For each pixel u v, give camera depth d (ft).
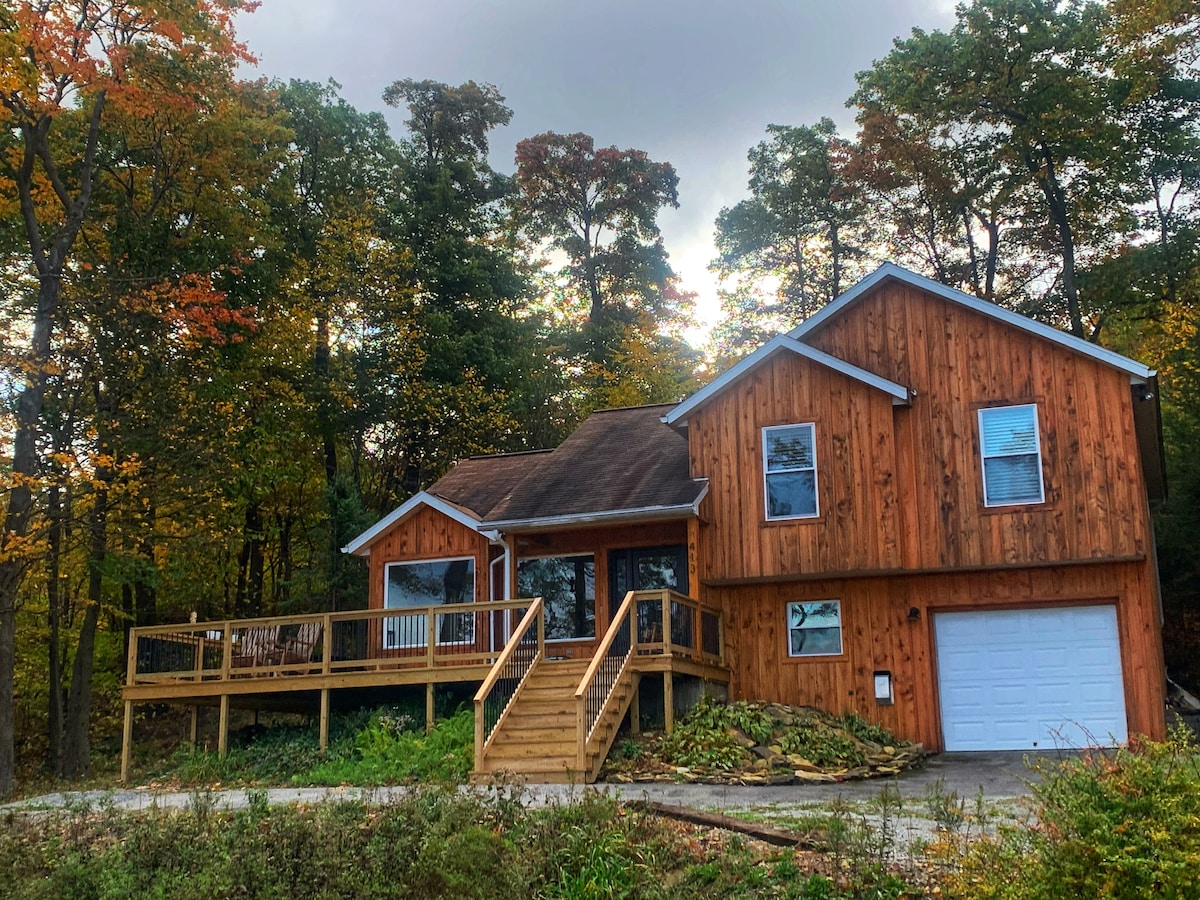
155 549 83.20
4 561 65.36
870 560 62.95
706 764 52.65
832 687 64.80
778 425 66.49
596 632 70.74
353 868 30.89
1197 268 103.50
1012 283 121.39
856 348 66.95
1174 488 96.43
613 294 162.61
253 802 36.11
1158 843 21.44
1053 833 23.50
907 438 64.75
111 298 76.64
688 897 27.78
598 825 32.09
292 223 115.14
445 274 128.16
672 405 85.71
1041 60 112.27
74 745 87.35
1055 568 62.13
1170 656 97.91
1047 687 61.72
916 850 29.25
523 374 134.51
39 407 69.87
